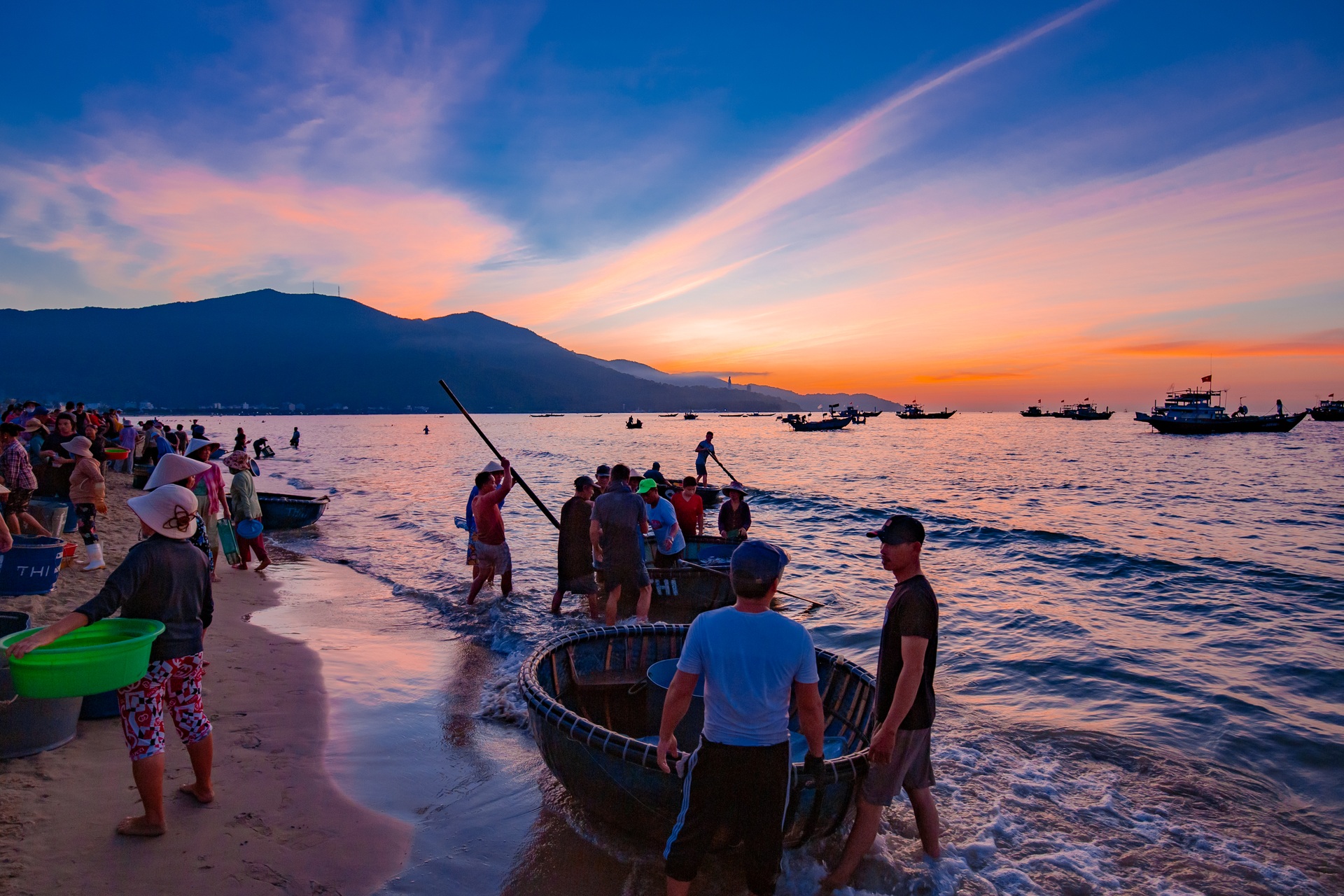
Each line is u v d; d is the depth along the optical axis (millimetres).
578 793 3951
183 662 3557
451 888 3545
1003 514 21281
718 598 9516
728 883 3684
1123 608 10023
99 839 3434
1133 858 3959
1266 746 5480
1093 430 126812
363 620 8578
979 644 8234
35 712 4074
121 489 18125
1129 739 5551
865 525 18672
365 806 4223
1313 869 3906
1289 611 9828
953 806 4480
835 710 4879
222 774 4285
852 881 3664
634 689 5215
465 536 15102
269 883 3334
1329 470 40188
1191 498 26312
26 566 6449
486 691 6328
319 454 53781
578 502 8570
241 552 11047
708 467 42438
